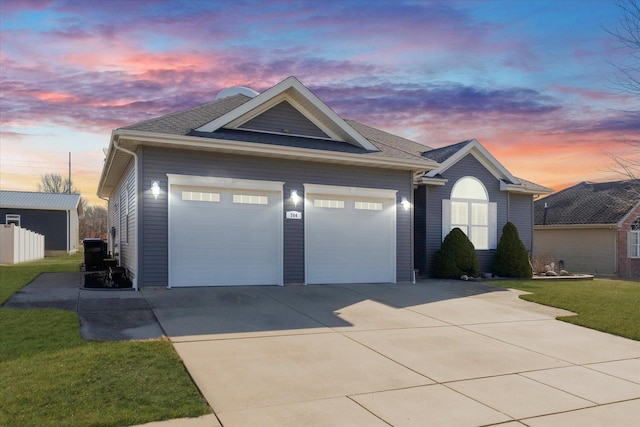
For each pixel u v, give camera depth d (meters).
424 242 17.11
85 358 5.89
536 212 29.77
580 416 4.98
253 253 12.49
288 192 13.00
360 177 14.10
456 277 16.41
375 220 14.46
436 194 17.39
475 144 17.91
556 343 8.20
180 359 6.26
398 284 14.26
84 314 8.45
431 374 6.22
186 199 11.74
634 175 12.80
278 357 6.60
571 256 26.72
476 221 18.17
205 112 13.47
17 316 8.05
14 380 5.14
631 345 8.25
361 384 5.72
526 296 12.63
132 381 5.28
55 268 17.45
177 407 4.70
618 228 24.30
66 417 4.33
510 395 5.55
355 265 14.05
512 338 8.41
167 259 11.41
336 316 9.41
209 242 11.95
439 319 9.65
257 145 11.96
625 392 5.81
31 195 34.78
